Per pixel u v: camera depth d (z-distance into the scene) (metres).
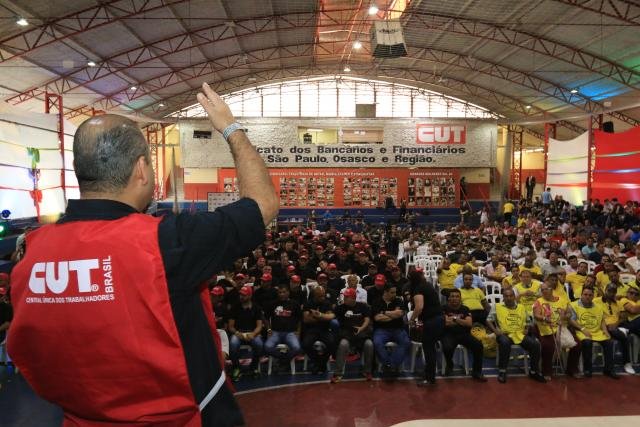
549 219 19.05
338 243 12.75
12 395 5.87
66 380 0.88
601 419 2.13
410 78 25.22
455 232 14.98
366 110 24.39
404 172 24.84
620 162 18.91
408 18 16.91
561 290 6.93
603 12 13.12
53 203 14.38
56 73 16.70
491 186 29.31
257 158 1.13
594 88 20.11
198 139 23.95
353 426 5.14
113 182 0.99
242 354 7.40
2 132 12.07
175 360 0.86
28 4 11.74
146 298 0.85
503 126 28.80
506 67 20.94
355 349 7.04
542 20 15.36
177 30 16.19
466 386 6.21
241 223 0.98
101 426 0.89
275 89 25.80
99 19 13.49
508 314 6.56
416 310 6.15
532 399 5.80
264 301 7.59
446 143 24.39
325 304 6.64
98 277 0.87
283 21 17.25
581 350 6.59
